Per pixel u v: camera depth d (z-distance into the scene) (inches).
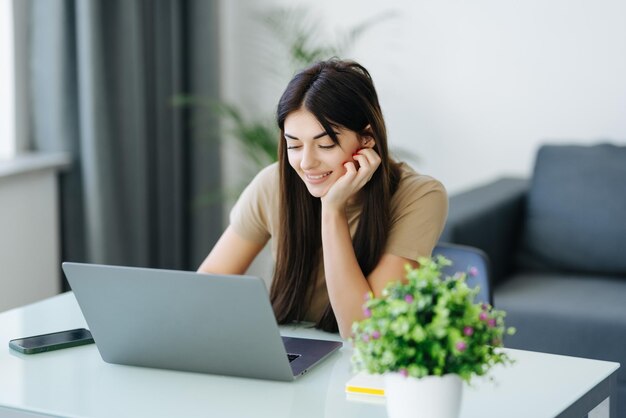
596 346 130.8
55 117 157.8
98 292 75.0
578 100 169.8
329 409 68.3
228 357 74.0
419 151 179.9
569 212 153.3
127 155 163.8
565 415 68.9
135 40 163.5
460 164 177.9
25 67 158.4
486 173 176.7
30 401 70.4
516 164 174.7
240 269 99.3
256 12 186.7
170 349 75.5
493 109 174.7
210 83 180.2
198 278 71.1
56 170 157.5
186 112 180.9
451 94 176.7
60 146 158.7
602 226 150.8
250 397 70.9
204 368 75.7
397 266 88.4
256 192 97.3
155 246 176.4
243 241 98.6
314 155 85.2
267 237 99.2
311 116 84.1
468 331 59.0
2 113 158.4
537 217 156.0
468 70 175.3
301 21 183.9
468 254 96.7
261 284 69.6
